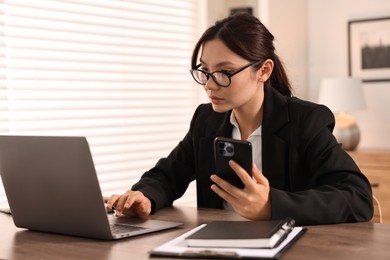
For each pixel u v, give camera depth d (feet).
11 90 11.39
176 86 14.66
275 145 6.45
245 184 5.08
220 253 4.22
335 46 16.19
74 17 12.41
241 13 6.38
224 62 5.94
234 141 5.02
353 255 4.30
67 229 5.27
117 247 4.76
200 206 7.05
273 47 6.52
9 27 11.37
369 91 15.70
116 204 6.17
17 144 5.29
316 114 6.42
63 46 12.24
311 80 16.62
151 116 14.02
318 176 6.11
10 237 5.34
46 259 4.47
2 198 11.05
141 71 13.80
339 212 5.44
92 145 12.76
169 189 6.89
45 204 5.31
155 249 4.46
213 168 6.84
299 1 16.21
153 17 14.03
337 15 16.12
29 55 11.67
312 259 4.19
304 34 16.46
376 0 15.51
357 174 6.00
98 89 12.89
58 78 12.14
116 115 13.24
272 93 6.68
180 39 14.71
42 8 11.75
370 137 15.78
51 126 12.06
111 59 13.15
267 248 4.29
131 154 13.56
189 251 4.31
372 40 15.57
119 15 13.25
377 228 5.25
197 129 7.11
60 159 5.01
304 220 5.28
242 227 4.69
